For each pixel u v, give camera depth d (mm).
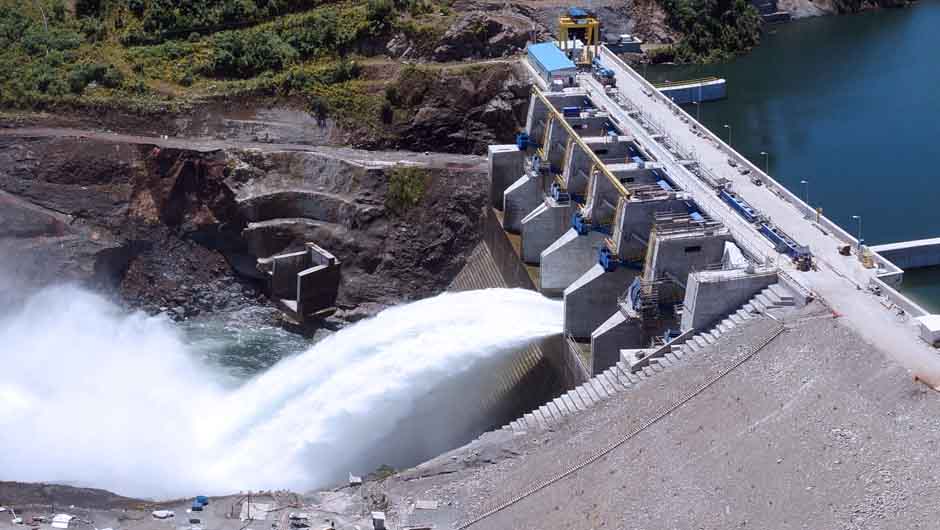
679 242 117375
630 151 143125
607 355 120062
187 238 162125
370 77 177125
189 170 162250
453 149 171750
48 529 101062
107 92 176375
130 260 160875
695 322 112625
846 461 92500
